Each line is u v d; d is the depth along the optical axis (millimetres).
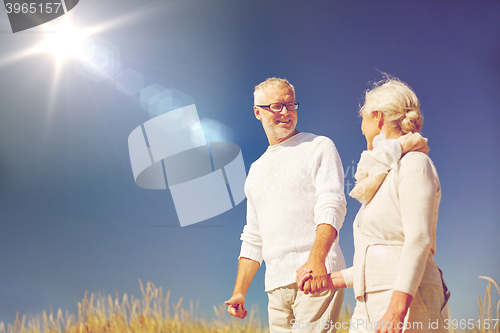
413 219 959
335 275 1310
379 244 1055
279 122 1742
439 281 1005
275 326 1635
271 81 1802
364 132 1196
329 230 1435
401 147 1052
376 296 1039
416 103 1106
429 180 987
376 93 1152
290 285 1576
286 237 1598
